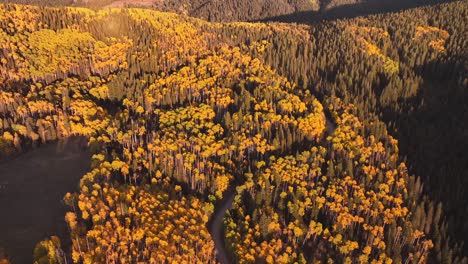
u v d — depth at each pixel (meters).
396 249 119.69
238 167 147.38
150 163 136.38
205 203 126.56
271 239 119.75
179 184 135.75
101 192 117.12
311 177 142.00
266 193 132.00
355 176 144.38
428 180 148.88
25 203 119.38
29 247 102.88
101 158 133.88
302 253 118.88
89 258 96.06
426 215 133.25
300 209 126.69
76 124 155.00
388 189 138.62
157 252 103.81
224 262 114.50
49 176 132.62
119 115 164.75
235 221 125.94
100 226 105.19
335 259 119.56
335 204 130.25
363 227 127.31
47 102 160.50
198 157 147.00
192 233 113.69
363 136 166.25
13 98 159.75
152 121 165.50
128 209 113.00
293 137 158.25
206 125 159.88
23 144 148.25
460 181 149.12
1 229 108.69
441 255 121.25
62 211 116.38
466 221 131.75
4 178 131.38
